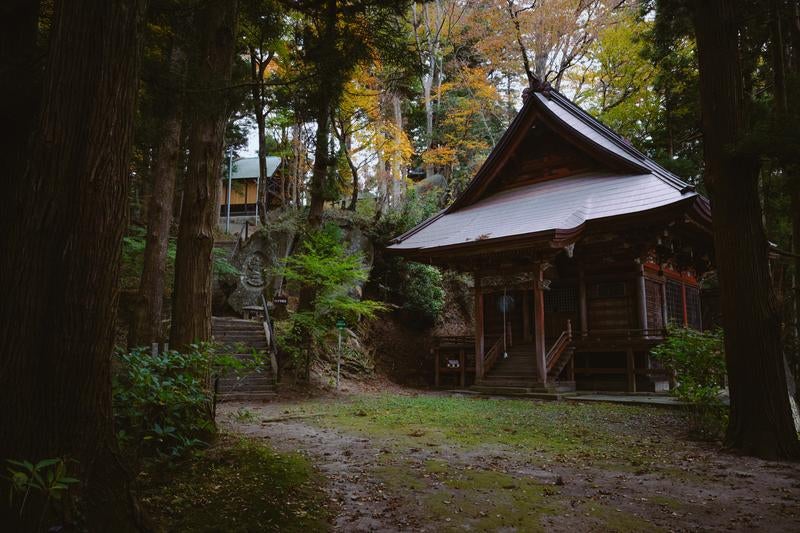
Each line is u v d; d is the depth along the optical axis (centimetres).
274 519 403
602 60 2531
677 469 618
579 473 593
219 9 683
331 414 1058
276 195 3266
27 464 241
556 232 1472
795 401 930
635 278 1689
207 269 676
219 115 691
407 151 2344
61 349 295
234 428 845
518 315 2011
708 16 794
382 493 498
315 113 940
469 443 766
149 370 493
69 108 307
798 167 714
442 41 2825
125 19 327
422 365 2081
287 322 1661
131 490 324
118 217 322
